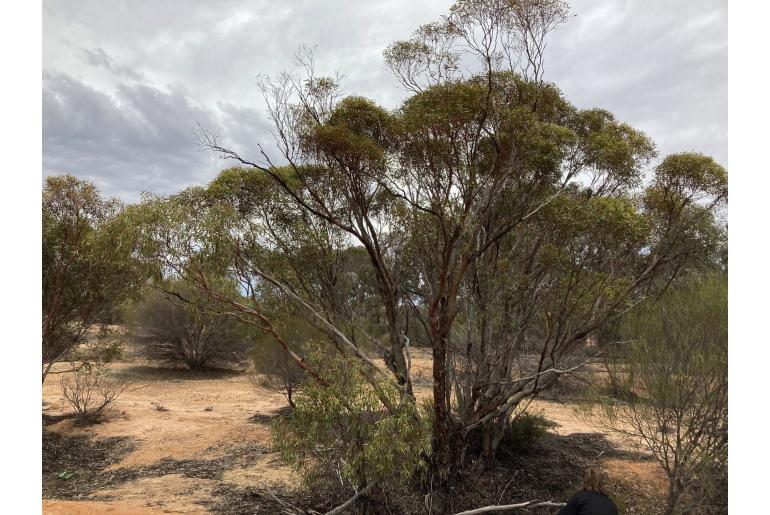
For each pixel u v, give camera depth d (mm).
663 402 6254
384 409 6188
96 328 12461
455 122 6336
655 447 7043
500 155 6938
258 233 7633
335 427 6145
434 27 6359
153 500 7039
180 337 18547
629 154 7504
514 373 9703
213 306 7242
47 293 9586
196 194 7707
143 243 6133
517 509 7098
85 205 9344
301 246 8516
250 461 8891
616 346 7066
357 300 9789
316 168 7645
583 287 7715
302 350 9594
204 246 6316
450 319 7172
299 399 6066
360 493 6012
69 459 9023
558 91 7125
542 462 8922
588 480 4852
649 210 7816
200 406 13391
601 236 7191
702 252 7648
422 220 7664
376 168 7039
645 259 8258
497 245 8227
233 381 17609
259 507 6824
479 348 8305
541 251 7867
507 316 8031
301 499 7066
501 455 9070
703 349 6059
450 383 7812
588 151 7918
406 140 6926
